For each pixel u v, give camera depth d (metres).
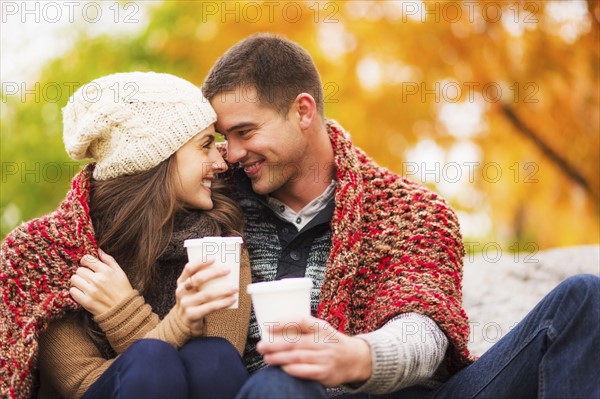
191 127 4.29
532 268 6.50
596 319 3.64
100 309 4.02
